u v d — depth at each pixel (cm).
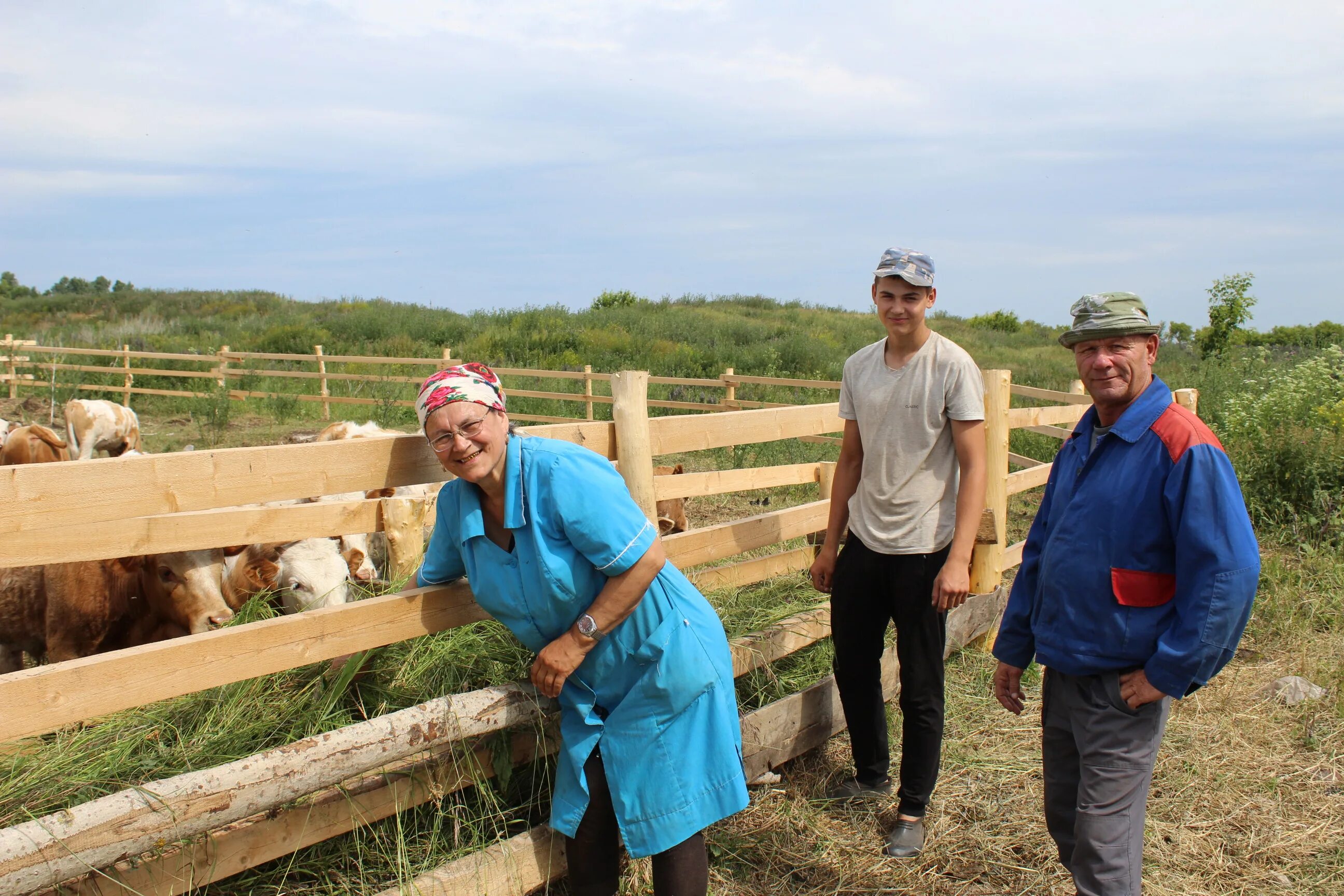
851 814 346
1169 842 331
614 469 235
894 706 422
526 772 299
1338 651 493
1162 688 220
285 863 256
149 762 250
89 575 376
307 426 1375
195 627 358
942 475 317
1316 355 1295
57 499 194
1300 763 384
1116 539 231
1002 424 486
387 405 1331
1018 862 321
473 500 238
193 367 1853
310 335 2217
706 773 246
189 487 214
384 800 262
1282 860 321
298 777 226
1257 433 798
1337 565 612
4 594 404
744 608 412
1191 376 1295
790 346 2061
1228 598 210
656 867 252
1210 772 375
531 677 242
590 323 2525
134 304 3709
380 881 260
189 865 227
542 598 233
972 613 475
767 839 329
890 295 305
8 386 1675
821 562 352
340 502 249
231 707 274
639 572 226
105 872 214
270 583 359
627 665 242
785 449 1023
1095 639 235
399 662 297
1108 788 237
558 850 282
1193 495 217
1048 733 260
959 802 356
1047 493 263
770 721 352
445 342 2283
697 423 346
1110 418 245
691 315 2894
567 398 1188
